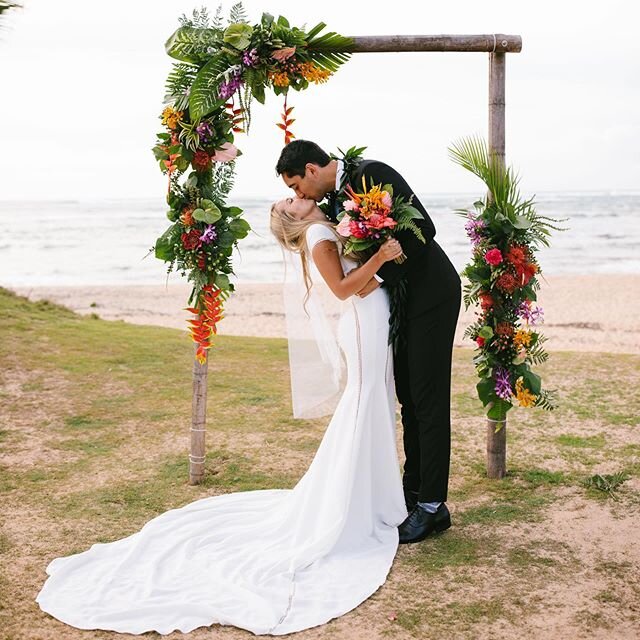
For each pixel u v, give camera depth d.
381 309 3.54
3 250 31.64
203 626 2.87
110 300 19.03
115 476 4.54
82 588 3.12
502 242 4.06
